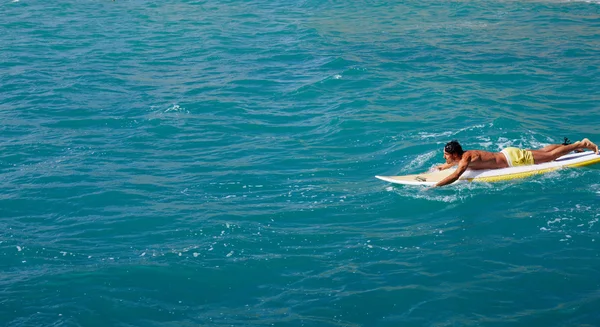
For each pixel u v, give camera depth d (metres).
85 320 8.54
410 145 14.19
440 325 8.30
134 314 8.69
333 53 23.08
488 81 19.09
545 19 28.47
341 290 9.12
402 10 31.64
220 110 17.19
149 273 9.56
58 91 18.94
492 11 30.66
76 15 31.22
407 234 10.57
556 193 11.66
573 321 8.27
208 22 29.42
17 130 15.84
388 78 19.62
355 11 31.77
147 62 22.45
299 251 10.14
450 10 31.25
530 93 17.75
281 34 26.67
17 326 8.38
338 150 14.27
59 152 14.45
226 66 21.77
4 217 11.41
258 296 9.07
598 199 11.38
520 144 13.84
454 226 10.76
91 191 12.36
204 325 8.43
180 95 18.48
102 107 17.52
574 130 14.71
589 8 30.53
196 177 13.01
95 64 22.12
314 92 18.52
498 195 11.70
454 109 16.42
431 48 23.66
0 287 9.23
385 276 9.41
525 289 8.99
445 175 12.42
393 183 12.40
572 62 21.00
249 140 15.09
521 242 10.17
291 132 15.52
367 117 16.08
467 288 9.05
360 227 10.86
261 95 18.50
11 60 22.69
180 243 10.41
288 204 11.70
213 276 9.52
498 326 8.23
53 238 10.66
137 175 13.14
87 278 9.43
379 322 8.42
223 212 11.41
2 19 30.14
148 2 34.84
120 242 10.51
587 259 9.62
